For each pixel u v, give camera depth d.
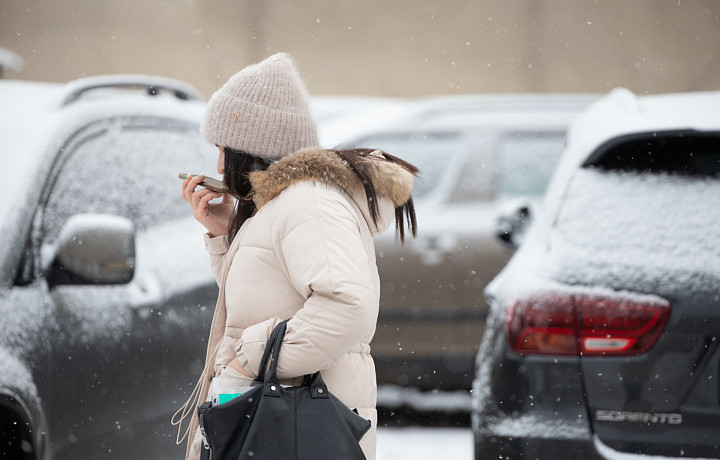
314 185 5.13
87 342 7.96
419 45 39.47
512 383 7.73
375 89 39.47
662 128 8.20
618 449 7.38
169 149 10.63
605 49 39.09
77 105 9.59
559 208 8.35
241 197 5.59
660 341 7.41
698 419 7.29
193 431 5.66
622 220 8.03
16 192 8.15
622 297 7.55
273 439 4.87
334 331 4.88
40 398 7.37
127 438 8.34
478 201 15.23
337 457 4.88
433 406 14.13
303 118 5.47
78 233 7.93
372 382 5.44
